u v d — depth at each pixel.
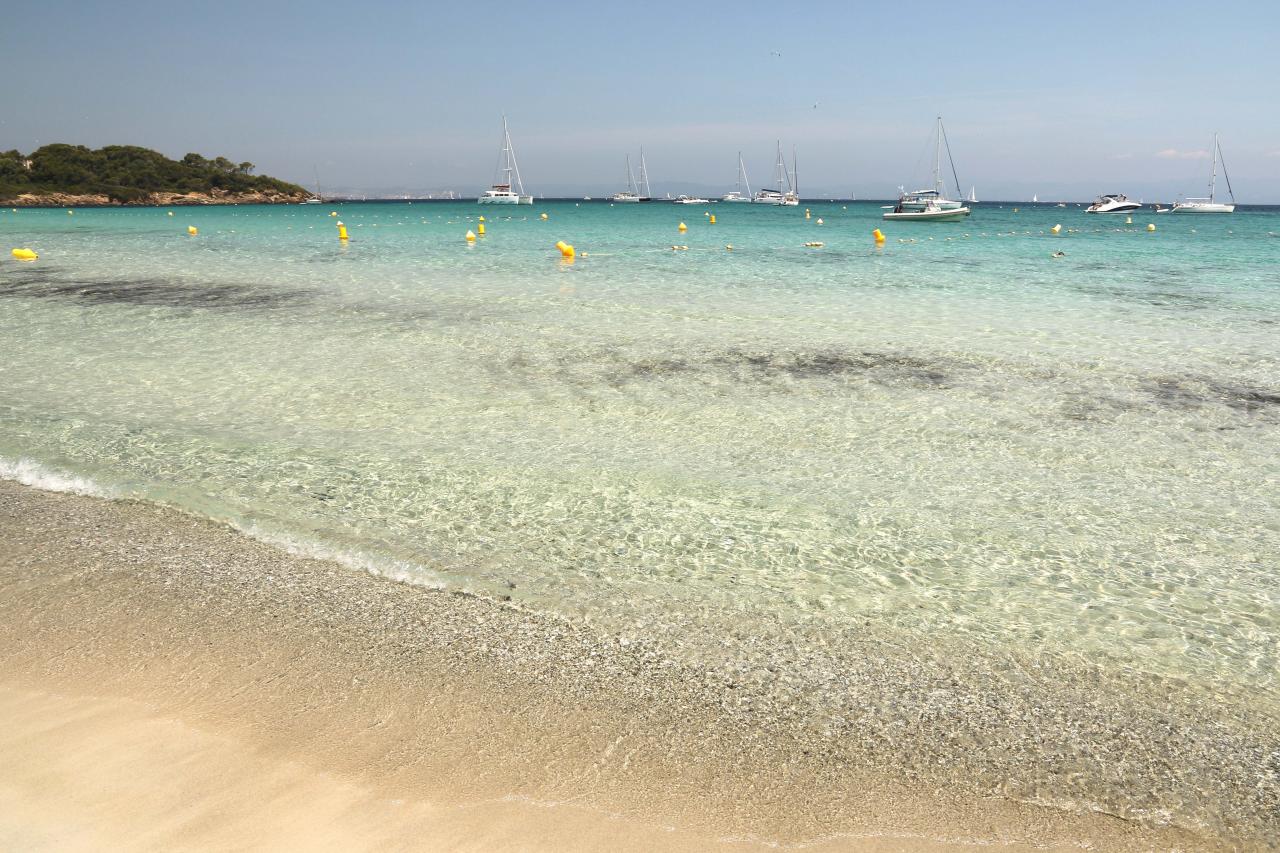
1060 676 4.44
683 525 6.36
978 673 4.45
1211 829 3.34
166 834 3.10
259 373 11.03
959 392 10.30
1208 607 5.21
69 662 4.36
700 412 9.42
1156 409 9.56
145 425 8.73
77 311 15.85
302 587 5.27
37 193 128.88
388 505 6.67
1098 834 3.29
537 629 4.80
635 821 3.25
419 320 15.02
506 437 8.47
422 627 4.79
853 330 14.30
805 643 4.72
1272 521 6.52
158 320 14.91
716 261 27.78
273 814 3.22
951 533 6.28
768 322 15.04
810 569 5.66
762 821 3.28
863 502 6.87
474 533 6.16
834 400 9.93
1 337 13.30
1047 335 13.84
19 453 7.79
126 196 139.38
